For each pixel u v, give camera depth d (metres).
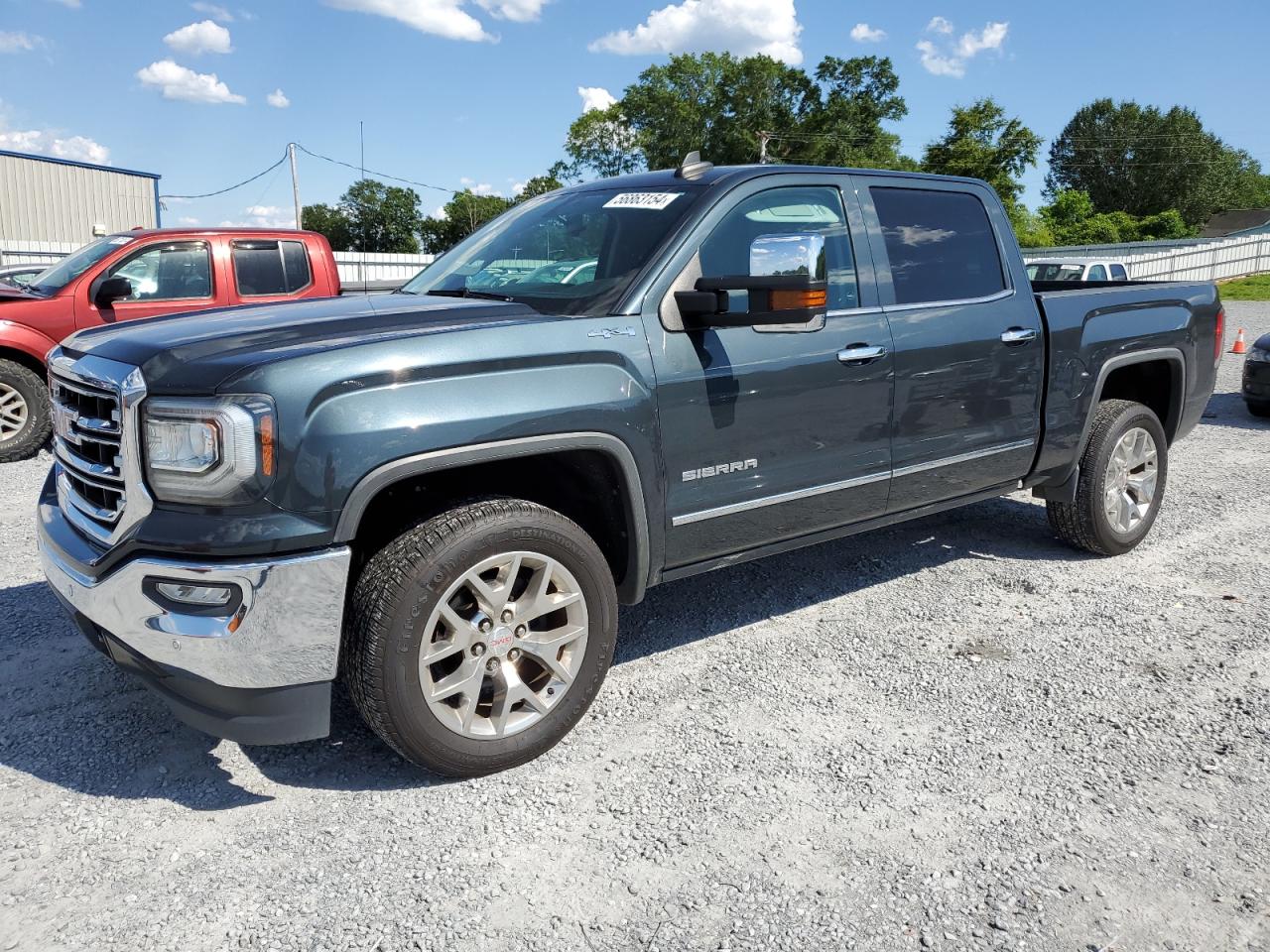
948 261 4.25
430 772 2.95
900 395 3.93
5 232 29.53
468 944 2.27
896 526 5.80
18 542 5.38
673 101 73.19
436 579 2.73
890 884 2.49
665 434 3.23
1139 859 2.60
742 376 3.41
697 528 3.40
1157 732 3.29
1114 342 4.83
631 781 2.98
